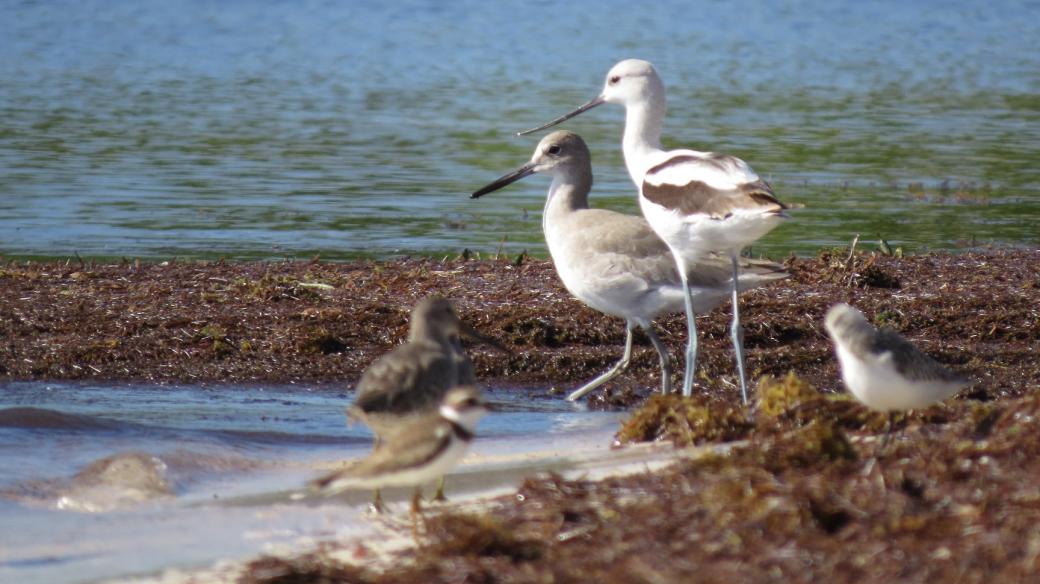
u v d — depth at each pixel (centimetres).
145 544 920
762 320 1566
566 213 1430
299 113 3397
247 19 5322
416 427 904
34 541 927
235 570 859
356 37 4956
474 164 2789
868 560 735
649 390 1423
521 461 1116
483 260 1930
